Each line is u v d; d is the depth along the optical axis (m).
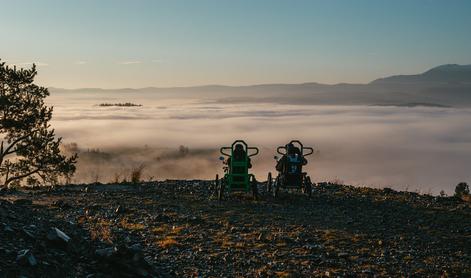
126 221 11.83
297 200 16.31
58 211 12.82
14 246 6.84
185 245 9.82
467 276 8.56
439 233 11.62
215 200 15.90
